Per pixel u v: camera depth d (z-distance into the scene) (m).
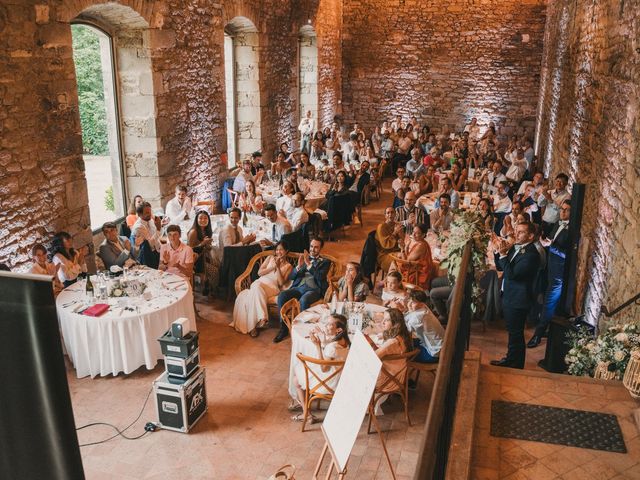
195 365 4.51
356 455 4.21
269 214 7.21
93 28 7.32
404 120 17.72
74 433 1.52
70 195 6.33
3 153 5.39
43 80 5.80
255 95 11.45
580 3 8.54
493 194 9.36
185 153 8.86
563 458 2.84
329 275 6.06
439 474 1.97
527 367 5.49
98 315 4.93
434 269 6.55
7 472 1.54
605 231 5.50
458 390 3.19
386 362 4.43
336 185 9.34
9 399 1.49
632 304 4.22
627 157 4.80
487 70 16.66
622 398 3.38
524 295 4.94
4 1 5.25
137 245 6.52
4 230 5.48
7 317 1.43
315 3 14.39
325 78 16.06
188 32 8.59
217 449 4.27
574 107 8.41
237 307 6.09
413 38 16.94
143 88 7.77
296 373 4.65
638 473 2.75
